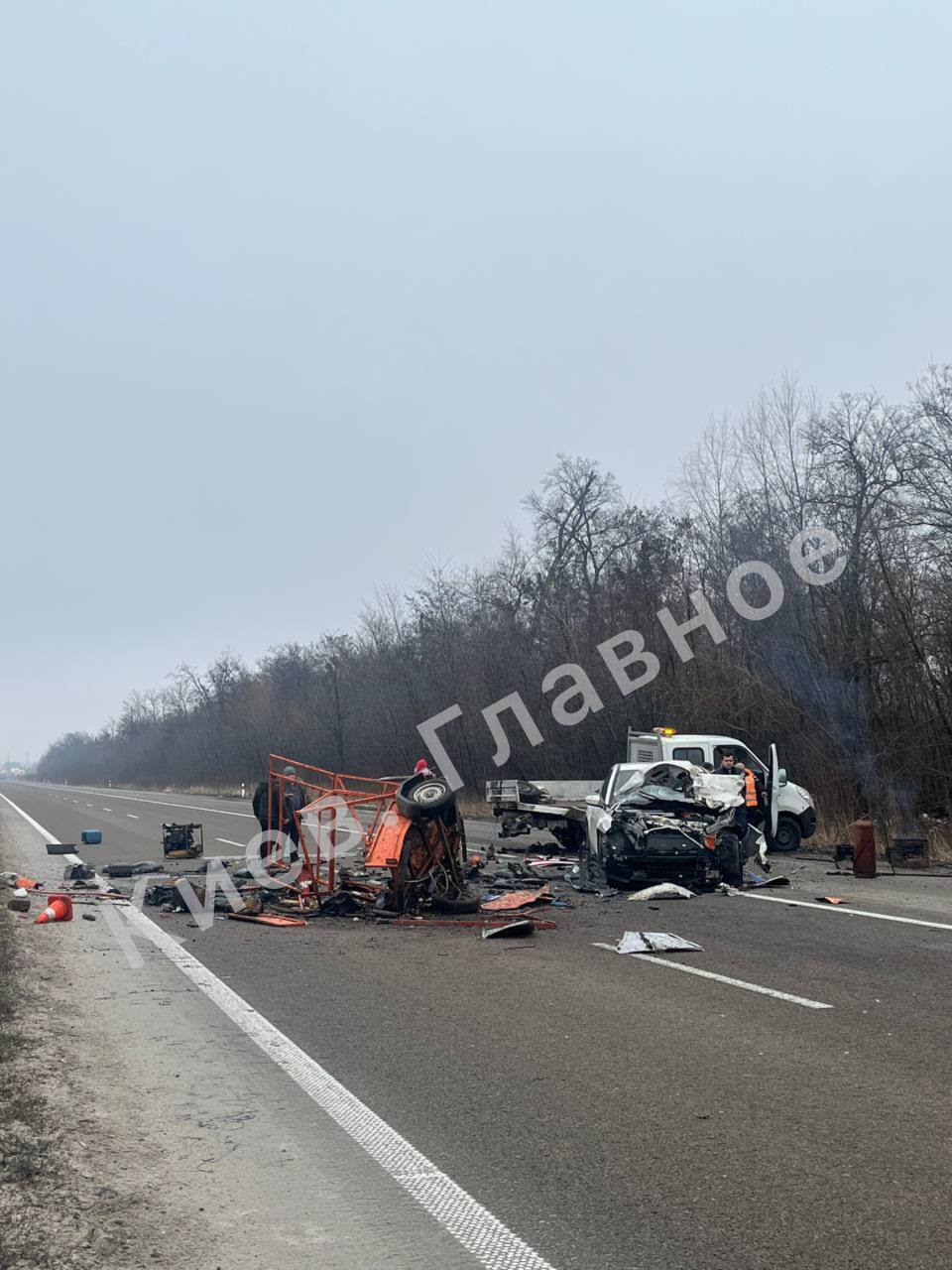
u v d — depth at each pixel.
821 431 24.55
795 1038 7.11
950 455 22.30
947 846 19.25
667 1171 4.89
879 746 22.44
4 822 35.28
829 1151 5.09
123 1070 6.59
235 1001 8.49
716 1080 6.22
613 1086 6.15
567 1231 4.30
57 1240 4.21
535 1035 7.33
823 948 10.40
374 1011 8.13
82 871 16.80
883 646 22.55
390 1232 4.32
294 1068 6.62
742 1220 4.36
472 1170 4.96
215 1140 5.36
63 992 8.75
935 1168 4.86
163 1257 4.09
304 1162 5.07
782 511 25.53
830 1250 4.09
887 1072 6.33
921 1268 3.94
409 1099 5.99
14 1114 5.62
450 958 10.28
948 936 10.96
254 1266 4.03
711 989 8.63
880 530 22.81
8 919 12.68
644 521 37.47
